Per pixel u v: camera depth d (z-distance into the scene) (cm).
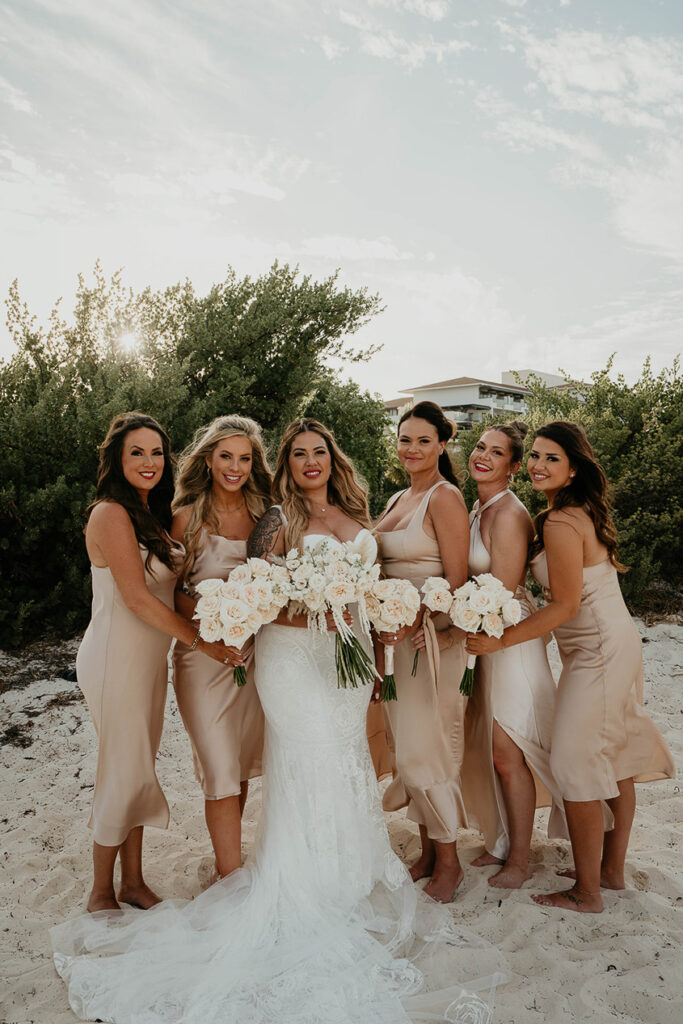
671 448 884
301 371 1084
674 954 253
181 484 330
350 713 289
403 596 282
